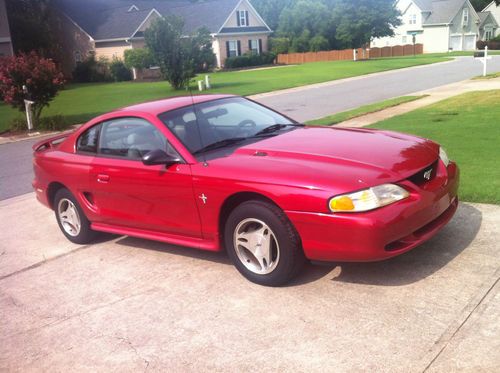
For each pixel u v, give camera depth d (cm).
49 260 559
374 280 414
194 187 448
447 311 357
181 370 333
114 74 4659
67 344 383
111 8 5509
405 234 383
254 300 410
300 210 389
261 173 413
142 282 471
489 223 500
